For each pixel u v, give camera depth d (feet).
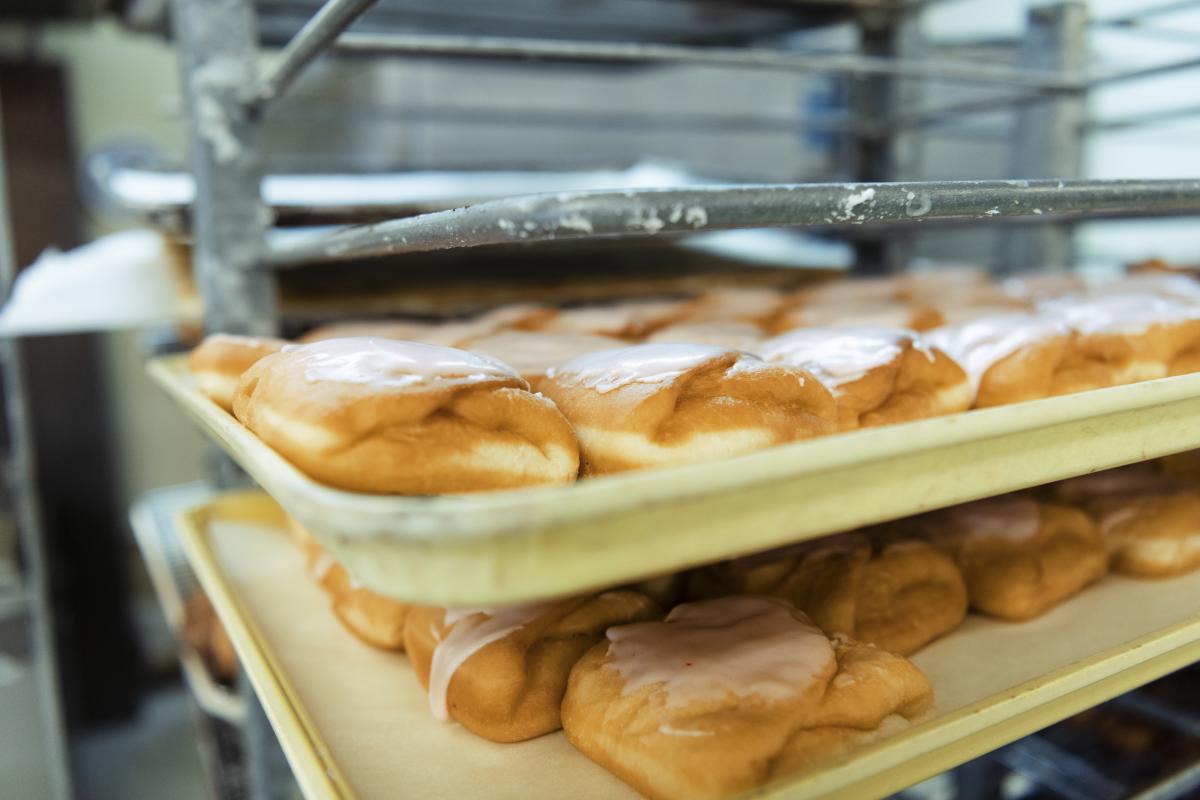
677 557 0.99
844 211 1.10
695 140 5.02
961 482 1.13
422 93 4.07
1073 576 1.56
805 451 1.02
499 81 4.29
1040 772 2.38
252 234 2.06
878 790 1.18
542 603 1.40
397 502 0.93
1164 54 4.08
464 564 0.93
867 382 1.37
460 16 3.07
